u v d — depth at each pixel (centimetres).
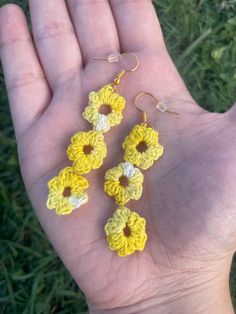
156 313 10
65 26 11
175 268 10
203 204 9
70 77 11
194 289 10
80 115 11
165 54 11
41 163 10
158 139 10
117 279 10
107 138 11
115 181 10
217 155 10
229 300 10
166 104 11
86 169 10
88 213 10
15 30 11
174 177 10
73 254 10
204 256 10
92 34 11
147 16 12
